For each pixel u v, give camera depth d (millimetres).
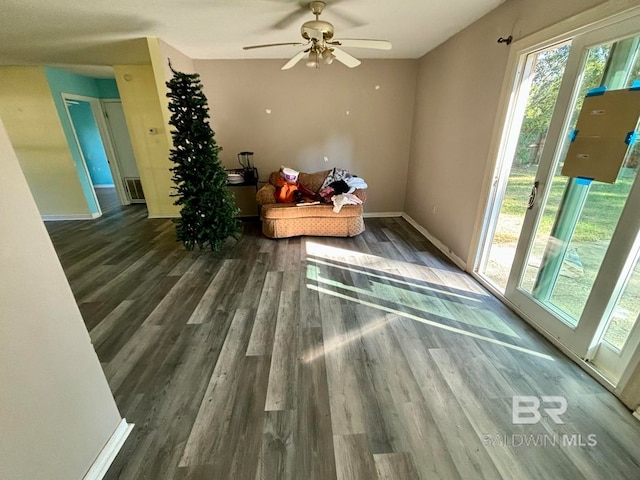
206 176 3234
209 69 4250
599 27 1605
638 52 1462
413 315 2338
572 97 1808
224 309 2443
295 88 4383
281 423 1482
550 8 1911
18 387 939
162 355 1950
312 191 4398
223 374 1790
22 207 952
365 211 5066
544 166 2031
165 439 1412
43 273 1027
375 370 1804
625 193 1542
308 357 1915
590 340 1742
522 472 1264
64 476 1105
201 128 3090
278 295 2643
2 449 895
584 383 1691
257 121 4547
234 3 2314
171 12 2463
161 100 3330
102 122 5566
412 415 1516
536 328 2143
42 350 1022
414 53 4000
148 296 2648
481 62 2723
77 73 4887
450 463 1299
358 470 1274
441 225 3654
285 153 4734
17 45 3203
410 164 4738
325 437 1412
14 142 4621
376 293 2666
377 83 4387
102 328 2221
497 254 2816
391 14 2613
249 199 4840
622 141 1526
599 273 1656
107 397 1335
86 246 3854
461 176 3143
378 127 4621
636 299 1558
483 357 1896
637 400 1492
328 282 2863
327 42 2404
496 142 2521
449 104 3369
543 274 2127
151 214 5141
